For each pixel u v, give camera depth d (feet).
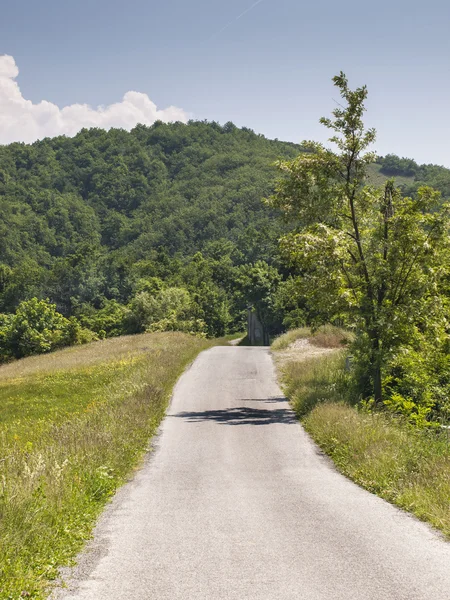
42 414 79.87
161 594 18.02
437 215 62.85
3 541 21.01
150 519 26.68
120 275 426.92
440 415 63.36
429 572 19.39
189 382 84.84
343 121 67.36
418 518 26.30
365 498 30.32
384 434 42.32
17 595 17.79
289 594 17.72
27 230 634.02
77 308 398.62
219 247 492.13
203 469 38.37
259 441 47.93
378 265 65.46
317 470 38.04
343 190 67.46
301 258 67.77
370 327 63.98
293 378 82.17
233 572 19.66
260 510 27.91
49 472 29.71
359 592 17.79
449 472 30.55
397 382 69.10
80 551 22.36
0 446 48.60
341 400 59.82
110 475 34.24
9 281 422.82
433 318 65.41
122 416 52.06
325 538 23.25
